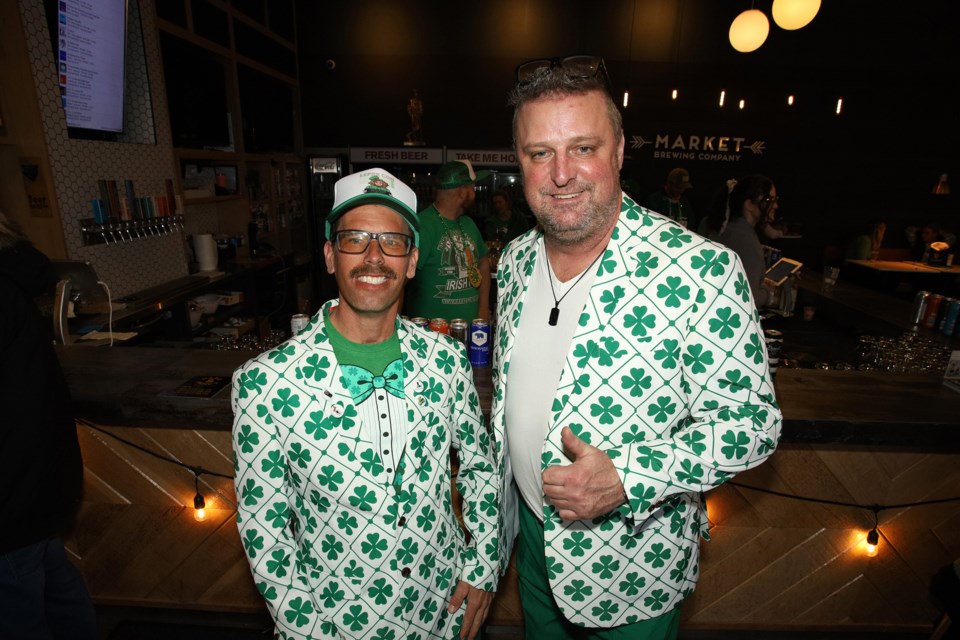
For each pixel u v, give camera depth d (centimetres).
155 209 361
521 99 105
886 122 683
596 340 107
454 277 285
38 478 132
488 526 121
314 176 657
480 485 122
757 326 101
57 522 140
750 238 296
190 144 419
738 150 695
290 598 101
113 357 199
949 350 234
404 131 693
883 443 159
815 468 181
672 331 102
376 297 99
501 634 198
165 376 180
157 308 325
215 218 524
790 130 688
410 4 657
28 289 132
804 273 489
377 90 682
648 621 119
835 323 367
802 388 180
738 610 197
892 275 629
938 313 291
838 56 667
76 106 289
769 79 674
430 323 192
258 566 100
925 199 702
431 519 108
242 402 99
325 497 100
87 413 164
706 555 191
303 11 658
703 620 199
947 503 182
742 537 189
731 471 96
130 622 199
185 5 412
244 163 524
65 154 285
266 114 586
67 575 151
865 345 279
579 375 108
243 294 445
